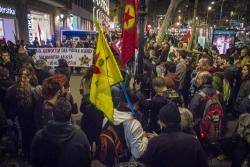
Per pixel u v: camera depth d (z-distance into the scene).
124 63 5.27
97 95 3.55
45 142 3.03
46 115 4.25
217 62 9.73
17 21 21.28
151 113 4.64
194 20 18.53
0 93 5.57
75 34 23.33
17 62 8.38
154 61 10.88
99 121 4.85
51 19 31.02
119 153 3.55
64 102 3.11
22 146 5.28
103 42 3.50
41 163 3.08
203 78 5.48
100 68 3.54
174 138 2.84
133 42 5.22
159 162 2.86
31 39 23.28
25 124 5.10
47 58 13.18
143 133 3.77
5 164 3.74
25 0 21.97
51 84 4.27
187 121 3.76
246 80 6.94
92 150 5.55
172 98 4.95
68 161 2.99
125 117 3.54
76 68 15.11
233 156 4.34
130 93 3.94
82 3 48.69
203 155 2.88
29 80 5.28
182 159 2.79
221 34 16.80
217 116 5.13
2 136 4.70
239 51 10.12
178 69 7.99
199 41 16.95
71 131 3.06
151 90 6.09
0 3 18.20
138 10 5.64
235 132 4.44
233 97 7.68
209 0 44.03
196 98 5.32
